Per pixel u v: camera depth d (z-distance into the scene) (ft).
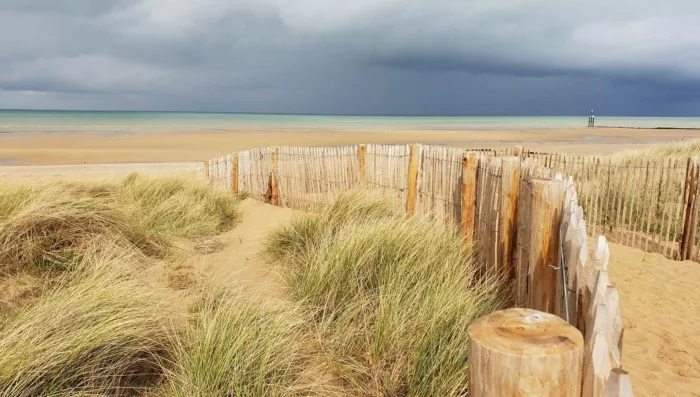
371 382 9.14
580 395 4.14
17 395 7.48
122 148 83.51
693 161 18.97
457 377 8.43
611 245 21.72
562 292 8.36
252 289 13.17
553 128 203.21
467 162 14.85
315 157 24.70
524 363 3.76
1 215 14.67
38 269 12.94
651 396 10.01
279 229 18.53
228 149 83.20
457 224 16.37
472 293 11.58
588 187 25.94
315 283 12.34
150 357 9.41
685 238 19.44
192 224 19.48
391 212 18.85
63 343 8.29
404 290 11.21
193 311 11.72
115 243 15.03
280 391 8.26
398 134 137.49
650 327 13.30
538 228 9.47
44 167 51.98
